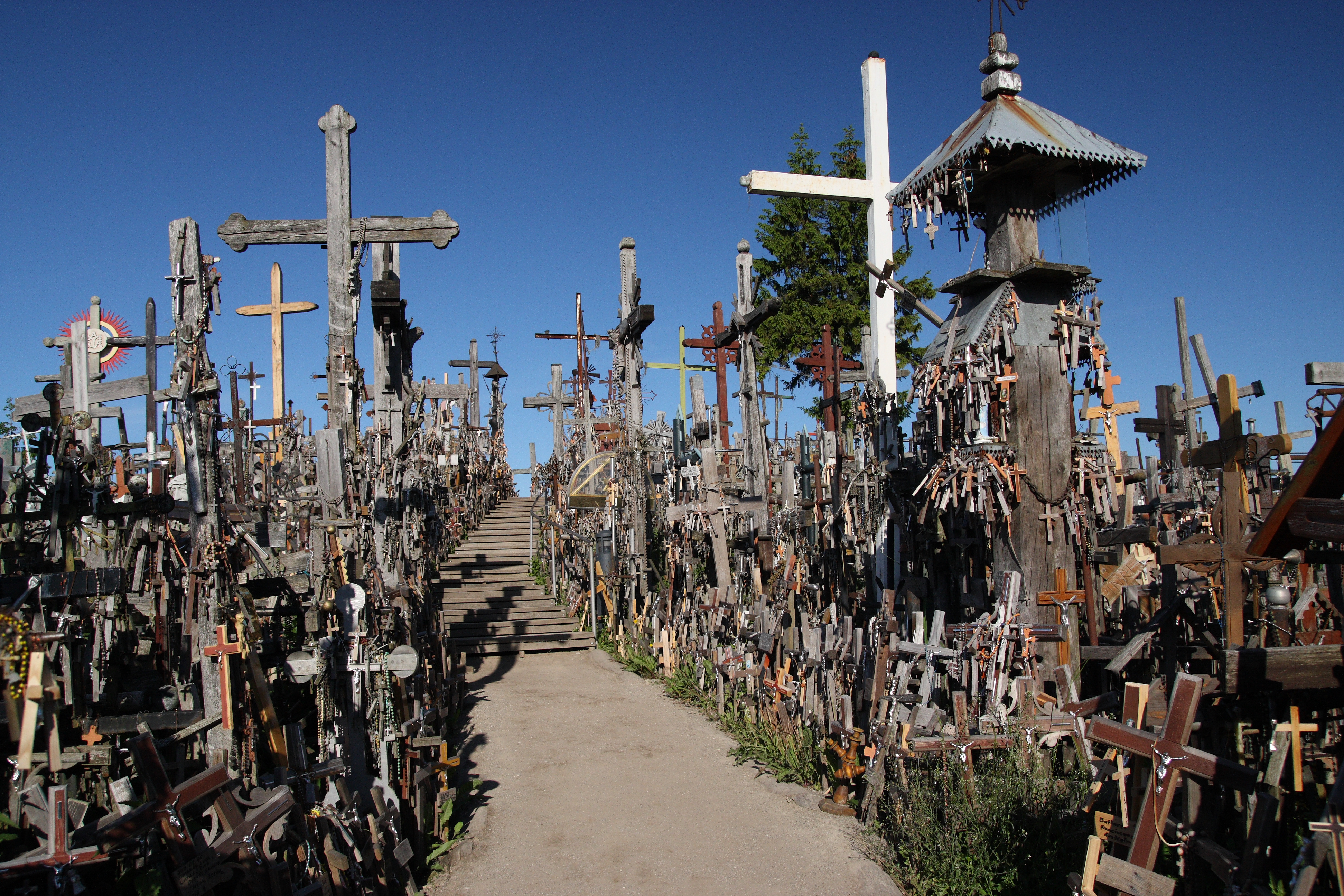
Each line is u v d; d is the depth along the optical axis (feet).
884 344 39.40
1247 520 17.25
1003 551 25.44
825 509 36.24
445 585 58.34
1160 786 13.79
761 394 47.39
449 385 46.68
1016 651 22.33
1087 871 14.35
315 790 17.74
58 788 13.42
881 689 23.20
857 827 22.76
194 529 17.25
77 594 16.44
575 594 54.90
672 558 43.68
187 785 13.80
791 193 39.01
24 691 11.36
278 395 40.70
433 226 31.81
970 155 25.36
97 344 40.60
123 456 36.47
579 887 20.35
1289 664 16.20
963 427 26.11
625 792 26.30
